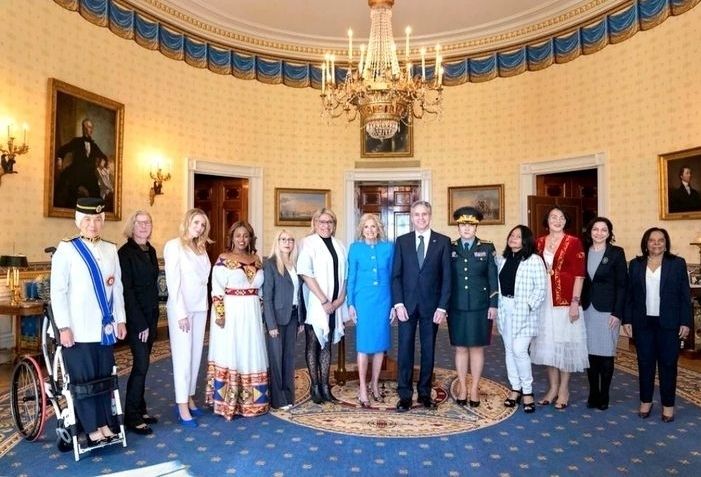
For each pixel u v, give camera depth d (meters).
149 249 4.32
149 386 5.36
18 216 6.45
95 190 7.62
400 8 9.24
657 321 4.31
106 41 7.93
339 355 5.54
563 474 3.35
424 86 6.73
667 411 4.30
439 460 3.57
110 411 3.79
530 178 9.69
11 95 6.33
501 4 9.11
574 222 9.61
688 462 3.53
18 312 5.75
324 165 10.74
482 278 4.68
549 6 9.12
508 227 9.93
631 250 8.09
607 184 8.47
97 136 7.66
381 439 3.95
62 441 3.71
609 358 4.57
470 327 4.64
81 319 3.64
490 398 4.98
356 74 6.69
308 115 10.70
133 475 3.35
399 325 4.71
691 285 6.68
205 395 5.09
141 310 4.14
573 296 4.55
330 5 9.23
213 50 9.77
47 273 6.81
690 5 7.16
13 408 3.95
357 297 4.75
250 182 10.26
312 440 3.93
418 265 4.66
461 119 10.38
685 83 7.25
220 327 4.47
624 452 3.69
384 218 11.02
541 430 4.12
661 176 7.53
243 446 3.82
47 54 6.89
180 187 9.27
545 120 9.45
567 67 9.12
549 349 4.57
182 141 9.28
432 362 4.73
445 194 10.48
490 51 10.12
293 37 10.44
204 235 4.47
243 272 4.50
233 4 9.20
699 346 6.61
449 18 9.63
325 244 4.85
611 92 8.41
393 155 10.75
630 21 8.09
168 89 9.05
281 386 4.70
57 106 6.97
